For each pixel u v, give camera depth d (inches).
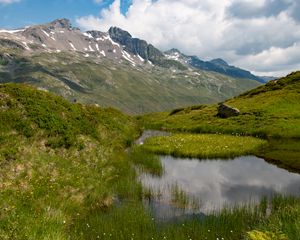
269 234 502.3
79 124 1316.4
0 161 803.4
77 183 858.8
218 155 1534.2
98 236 603.8
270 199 877.8
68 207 727.1
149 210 778.2
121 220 685.9
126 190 908.6
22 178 776.9
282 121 2404.0
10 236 518.6
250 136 2199.8
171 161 1424.7
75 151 1082.7
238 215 702.5
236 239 600.4
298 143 1835.6
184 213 769.6
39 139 1015.0
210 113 3341.5
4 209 595.5
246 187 1012.5
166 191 946.7
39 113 1116.5
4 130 954.1
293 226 521.3
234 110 2906.0
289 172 1214.9
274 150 1652.3
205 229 636.1
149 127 3164.4
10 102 1081.4
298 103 2878.9
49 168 881.5
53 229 581.9
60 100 1362.0
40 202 692.1
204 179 1108.5
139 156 1385.3
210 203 848.9
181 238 602.5
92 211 760.3
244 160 1445.6
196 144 1776.6
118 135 1692.9
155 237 611.2
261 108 2861.7
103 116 1803.6
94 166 1059.3
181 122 3216.0
